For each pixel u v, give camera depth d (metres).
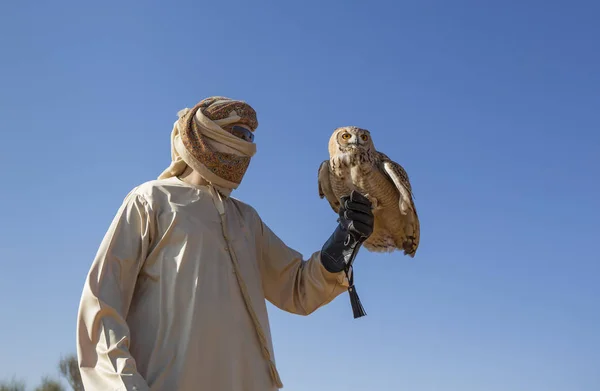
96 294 3.50
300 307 4.23
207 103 4.08
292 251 4.35
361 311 4.11
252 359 3.66
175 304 3.57
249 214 4.20
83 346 3.47
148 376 3.45
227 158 3.97
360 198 4.05
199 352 3.50
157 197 3.84
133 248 3.71
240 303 3.73
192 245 3.71
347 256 4.02
